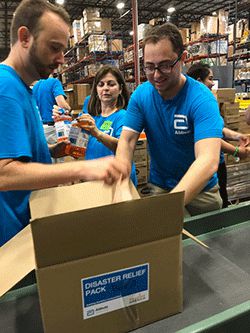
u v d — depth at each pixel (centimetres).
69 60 934
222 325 64
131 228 61
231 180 353
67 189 82
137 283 65
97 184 81
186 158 148
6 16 1209
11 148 85
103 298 63
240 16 973
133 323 67
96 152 200
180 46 128
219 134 122
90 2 1061
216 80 455
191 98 133
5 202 102
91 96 230
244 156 187
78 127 155
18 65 100
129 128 158
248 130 370
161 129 148
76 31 748
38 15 93
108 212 58
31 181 82
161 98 142
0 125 85
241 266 94
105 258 61
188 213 163
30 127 100
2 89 87
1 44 1741
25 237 71
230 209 119
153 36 125
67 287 59
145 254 64
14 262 64
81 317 61
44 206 77
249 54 674
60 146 148
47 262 56
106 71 211
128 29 1362
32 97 106
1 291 58
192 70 268
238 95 618
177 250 68
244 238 111
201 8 1179
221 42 604
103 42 654
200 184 106
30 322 74
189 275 89
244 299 78
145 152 287
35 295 83
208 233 115
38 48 95
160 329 68
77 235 56
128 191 78
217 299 78
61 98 314
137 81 352
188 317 71
